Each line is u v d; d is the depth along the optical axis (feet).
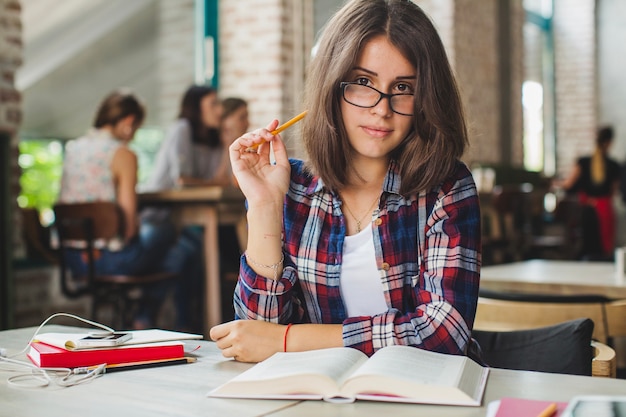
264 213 5.55
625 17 37.86
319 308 5.82
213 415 3.78
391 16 5.54
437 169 5.59
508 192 25.32
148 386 4.40
